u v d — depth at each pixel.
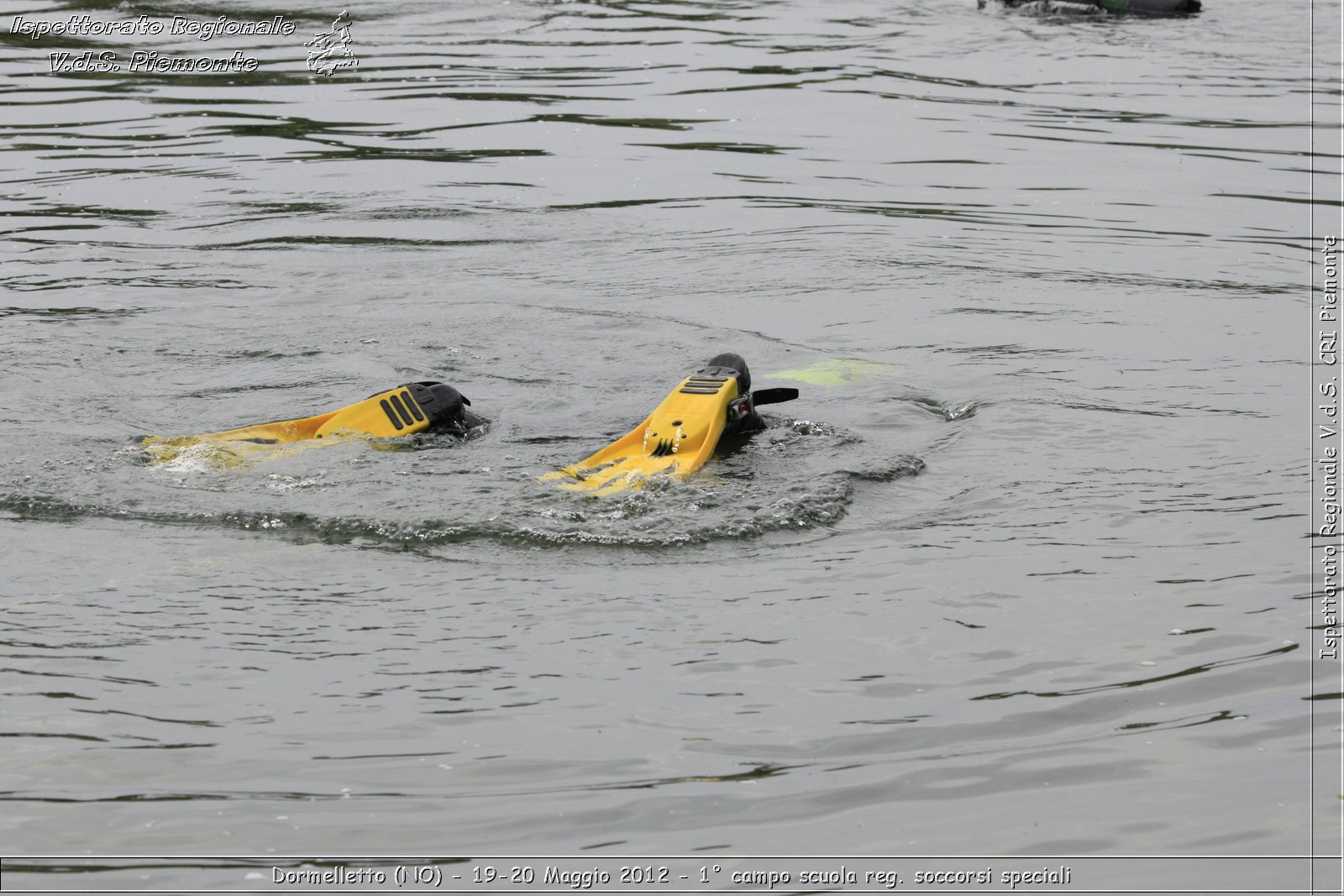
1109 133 31.34
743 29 44.22
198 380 16.73
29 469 13.36
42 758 8.40
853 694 9.16
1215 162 28.70
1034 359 17.25
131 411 15.56
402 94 35.09
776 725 8.80
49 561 11.30
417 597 10.64
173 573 11.09
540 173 28.20
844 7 48.38
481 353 17.86
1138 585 10.74
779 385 16.45
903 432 14.71
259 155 29.39
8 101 33.94
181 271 21.58
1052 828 7.78
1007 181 27.45
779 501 12.45
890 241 23.38
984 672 9.43
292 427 14.49
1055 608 10.37
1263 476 13.09
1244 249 22.75
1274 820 7.82
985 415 15.11
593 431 14.95
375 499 12.60
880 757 8.46
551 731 8.71
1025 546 11.58
